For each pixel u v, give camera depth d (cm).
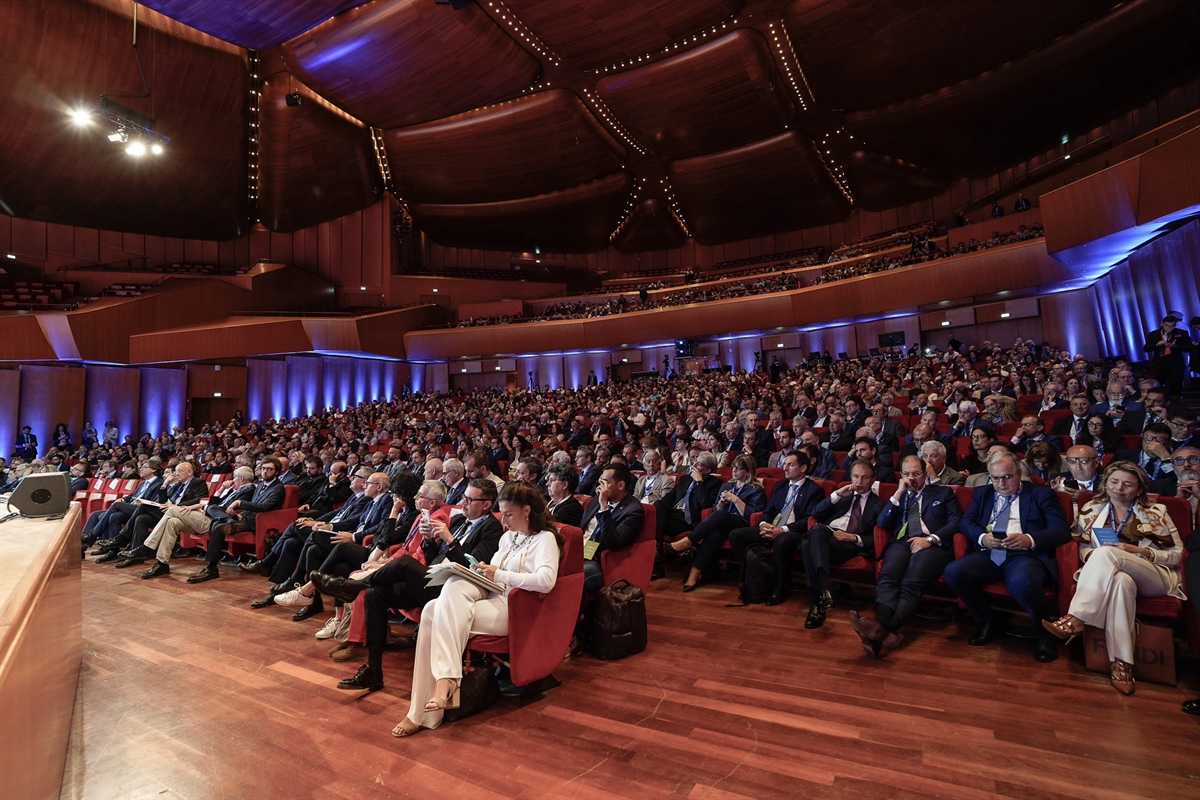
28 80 1284
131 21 1291
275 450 944
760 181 2039
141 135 1164
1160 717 212
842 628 320
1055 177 1599
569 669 279
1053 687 239
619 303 2122
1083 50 1336
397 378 2136
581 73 1616
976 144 1720
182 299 1730
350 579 282
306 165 1848
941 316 1577
